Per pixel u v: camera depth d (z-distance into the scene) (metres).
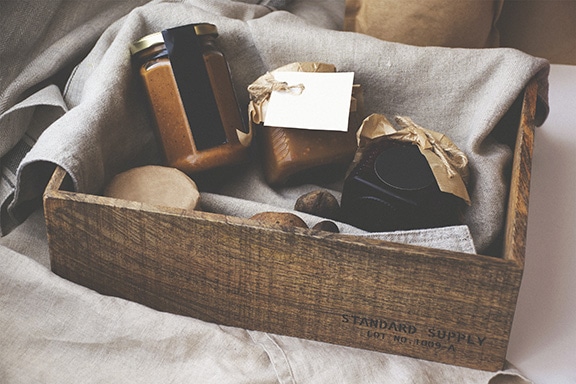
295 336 0.80
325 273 0.74
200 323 0.78
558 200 0.93
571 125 1.03
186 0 1.01
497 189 0.85
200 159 0.84
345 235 0.72
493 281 0.71
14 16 0.97
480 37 1.05
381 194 0.80
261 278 0.76
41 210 0.91
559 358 0.77
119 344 0.78
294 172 0.87
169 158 0.86
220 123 0.85
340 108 0.85
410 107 0.94
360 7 1.06
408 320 0.75
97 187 0.84
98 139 0.82
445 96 0.93
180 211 0.74
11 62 0.98
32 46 0.99
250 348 0.77
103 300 0.79
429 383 0.75
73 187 0.80
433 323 0.75
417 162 0.83
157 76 0.85
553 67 1.13
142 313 0.78
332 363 0.76
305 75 0.88
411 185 0.80
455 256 0.70
